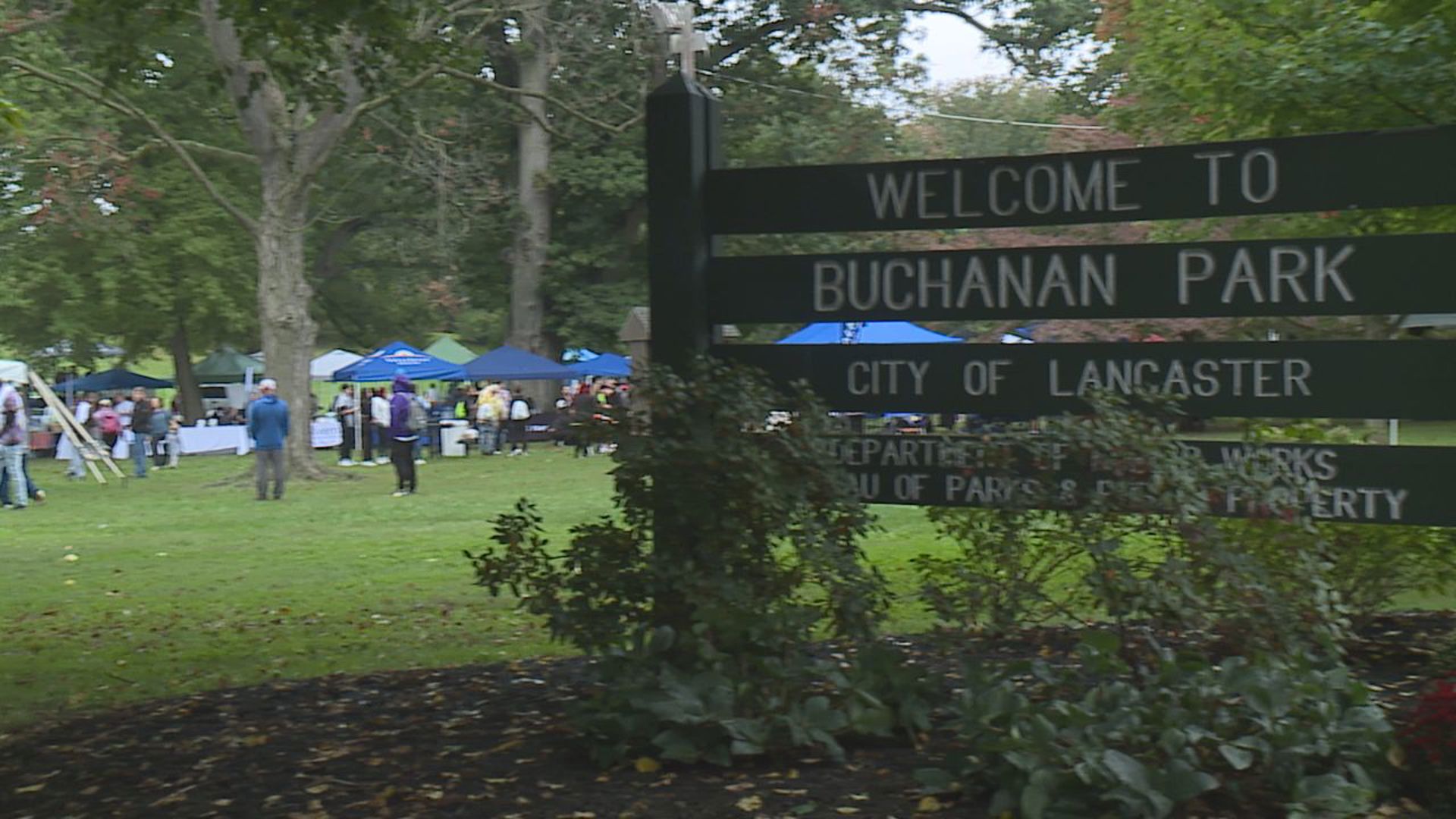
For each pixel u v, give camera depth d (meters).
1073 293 24.78
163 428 153.38
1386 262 22.95
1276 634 21.94
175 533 78.38
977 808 20.53
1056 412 25.16
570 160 177.75
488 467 135.12
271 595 52.03
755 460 23.58
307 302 122.56
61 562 64.88
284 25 49.59
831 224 26.23
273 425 101.88
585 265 186.50
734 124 169.88
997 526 25.56
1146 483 22.66
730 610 23.08
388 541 71.00
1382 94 36.06
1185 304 24.11
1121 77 80.06
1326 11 38.09
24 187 153.50
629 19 134.00
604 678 23.81
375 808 21.91
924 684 23.88
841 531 24.83
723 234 26.92
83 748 26.97
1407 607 41.34
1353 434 29.11
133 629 45.12
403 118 134.25
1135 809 18.61
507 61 172.50
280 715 28.91
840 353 26.36
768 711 22.67
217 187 177.12
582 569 24.98
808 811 20.64
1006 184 25.14
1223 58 38.81
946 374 25.80
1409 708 24.48
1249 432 29.30
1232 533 24.64
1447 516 22.94
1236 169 23.70
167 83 167.50
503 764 23.78
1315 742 19.86
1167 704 20.14
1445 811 19.56
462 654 38.03
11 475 100.75
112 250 173.00
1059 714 20.09
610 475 24.77
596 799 21.62
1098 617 32.62
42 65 142.38
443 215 156.75
